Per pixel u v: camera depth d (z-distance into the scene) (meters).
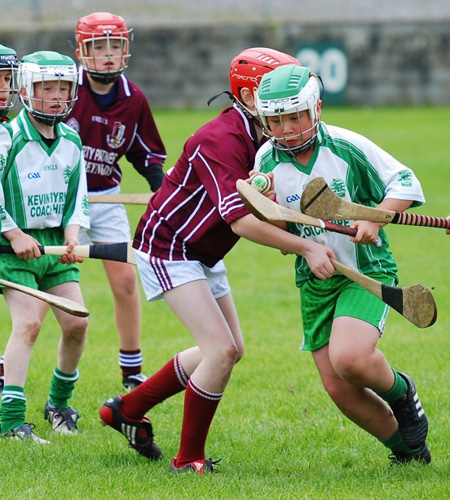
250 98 14.86
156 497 13.43
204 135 14.66
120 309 21.23
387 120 78.25
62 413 18.05
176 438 17.17
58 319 17.64
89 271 35.69
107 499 13.40
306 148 14.26
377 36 88.19
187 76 87.94
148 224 15.38
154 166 22.19
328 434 16.97
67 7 89.12
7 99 16.97
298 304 29.78
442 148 63.12
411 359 22.41
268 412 18.58
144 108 21.97
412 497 13.25
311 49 87.75
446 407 18.56
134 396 15.63
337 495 13.41
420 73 88.88
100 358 23.55
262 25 87.19
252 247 39.88
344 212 13.95
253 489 13.78
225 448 16.39
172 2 92.12
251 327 26.75
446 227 14.36
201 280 15.12
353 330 14.22
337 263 14.13
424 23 88.06
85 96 21.39
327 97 89.00
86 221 17.86
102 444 16.69
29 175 17.17
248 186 13.63
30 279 17.25
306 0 93.75
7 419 17.05
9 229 16.84
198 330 14.90
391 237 40.31
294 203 14.64
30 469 15.05
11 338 17.14
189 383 14.89
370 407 14.91
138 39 87.38
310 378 21.08
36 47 83.19
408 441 15.02
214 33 87.25
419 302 13.82
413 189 14.41
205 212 14.94
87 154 21.61
